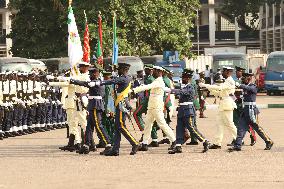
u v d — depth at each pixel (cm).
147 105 3447
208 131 4384
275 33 13125
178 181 2400
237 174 2548
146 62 9125
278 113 6012
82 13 8431
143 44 9138
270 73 9394
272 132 4278
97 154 3234
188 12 9762
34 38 9050
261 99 8275
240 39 13988
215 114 6034
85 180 2445
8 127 4100
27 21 9056
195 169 2689
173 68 8825
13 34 9231
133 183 2367
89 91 3241
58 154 3253
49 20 8981
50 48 9019
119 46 8506
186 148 3441
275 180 2400
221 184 2330
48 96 4541
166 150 3372
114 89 3234
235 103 3441
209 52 13500
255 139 3525
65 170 2708
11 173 2642
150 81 3703
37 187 2309
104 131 3219
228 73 3416
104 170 2691
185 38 9506
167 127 3288
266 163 2844
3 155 3228
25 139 3997
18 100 4188
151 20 9006
